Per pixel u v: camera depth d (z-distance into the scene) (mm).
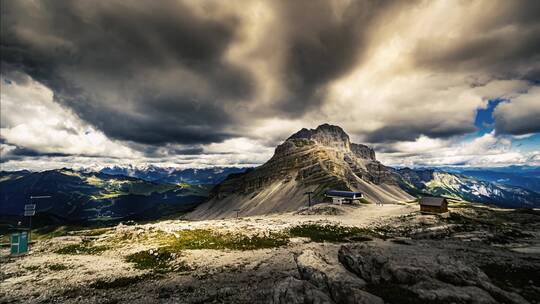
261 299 36594
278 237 77312
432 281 29391
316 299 26344
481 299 25094
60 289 43750
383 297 26875
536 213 125938
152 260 58188
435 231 86562
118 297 40375
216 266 53750
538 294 31578
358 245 43750
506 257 52469
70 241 74562
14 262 58875
